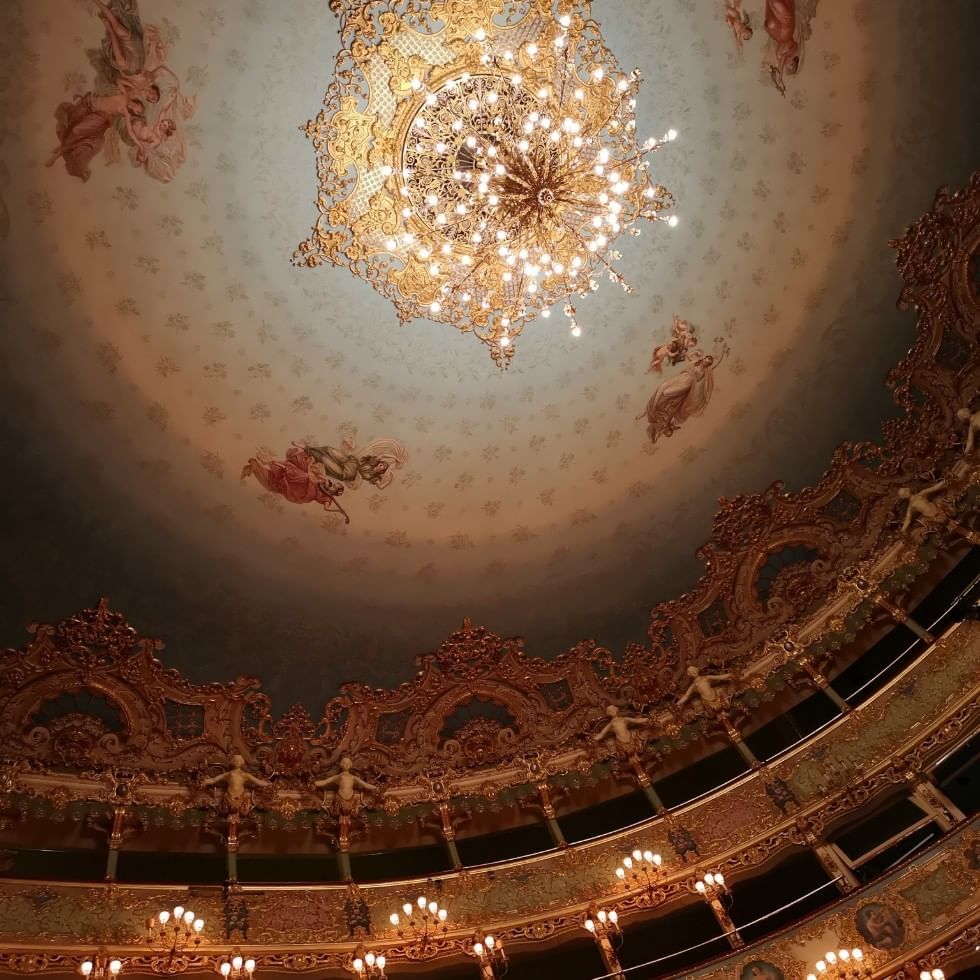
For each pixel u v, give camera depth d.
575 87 15.81
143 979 12.66
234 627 17.14
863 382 17.23
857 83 15.33
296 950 13.55
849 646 17.09
